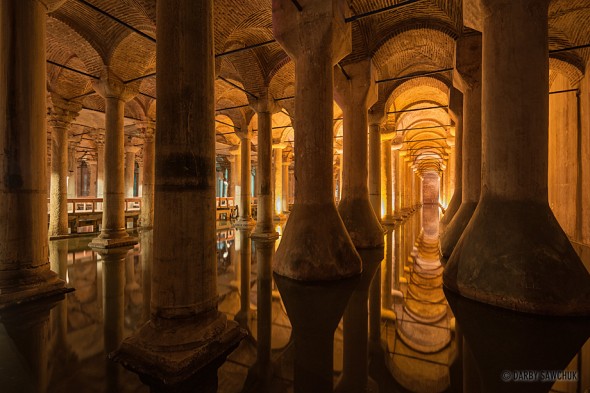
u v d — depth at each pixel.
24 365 2.94
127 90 9.87
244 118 15.65
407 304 4.66
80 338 3.54
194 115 3.13
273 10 6.53
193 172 3.13
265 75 11.56
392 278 6.11
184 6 3.11
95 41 9.23
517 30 4.59
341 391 2.54
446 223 10.63
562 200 10.96
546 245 4.24
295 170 6.40
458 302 4.64
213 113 3.35
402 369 2.89
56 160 11.45
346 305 4.66
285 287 5.53
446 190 28.47
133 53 9.66
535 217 4.41
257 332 3.74
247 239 11.31
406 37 9.73
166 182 3.09
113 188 9.70
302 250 6.03
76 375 2.76
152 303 3.15
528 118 4.54
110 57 9.30
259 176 11.85
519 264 4.26
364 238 9.49
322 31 6.05
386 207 16.88
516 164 4.57
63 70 11.16
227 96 15.38
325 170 6.22
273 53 11.34
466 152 8.36
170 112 3.09
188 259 3.09
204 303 3.19
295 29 6.28
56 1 5.24
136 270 6.73
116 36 9.13
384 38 9.55
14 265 4.77
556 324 3.78
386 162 16.89
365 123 9.74
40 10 5.05
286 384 2.64
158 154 3.14
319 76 6.12
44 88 5.14
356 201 9.80
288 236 6.37
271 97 11.77
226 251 9.04
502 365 2.93
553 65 10.01
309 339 3.55
